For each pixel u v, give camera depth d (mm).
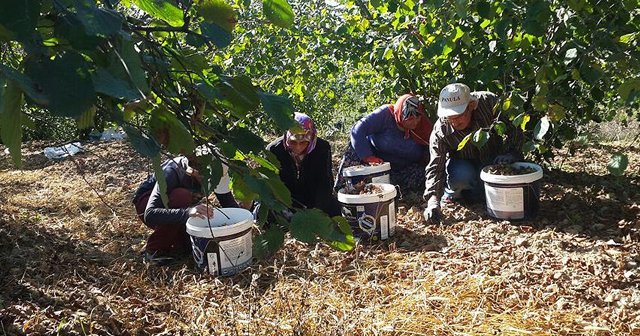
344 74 10117
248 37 6457
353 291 3219
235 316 2982
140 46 1143
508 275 3348
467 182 4812
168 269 3770
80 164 7871
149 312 3184
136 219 5004
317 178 4402
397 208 4926
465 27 4410
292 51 6629
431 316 2934
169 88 1227
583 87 4629
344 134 11031
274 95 1187
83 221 4938
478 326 2826
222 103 1264
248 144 1226
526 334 2748
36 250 4027
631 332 2721
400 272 3545
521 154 4750
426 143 5363
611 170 2508
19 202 5668
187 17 1103
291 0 7430
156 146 925
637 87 2426
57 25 818
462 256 3750
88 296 3342
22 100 823
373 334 2791
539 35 3326
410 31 4887
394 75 5828
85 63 796
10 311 3053
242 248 3641
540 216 4465
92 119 1017
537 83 3416
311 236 1184
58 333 2861
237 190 1298
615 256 3541
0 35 762
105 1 959
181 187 3941
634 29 3461
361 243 4105
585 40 3742
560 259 3572
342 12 7223
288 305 3016
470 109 4395
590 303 3037
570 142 6230
